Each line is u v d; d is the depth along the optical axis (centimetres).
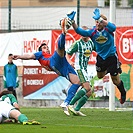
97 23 3453
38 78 5659
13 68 5281
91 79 5450
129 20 7406
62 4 10788
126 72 5300
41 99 5659
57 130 2761
